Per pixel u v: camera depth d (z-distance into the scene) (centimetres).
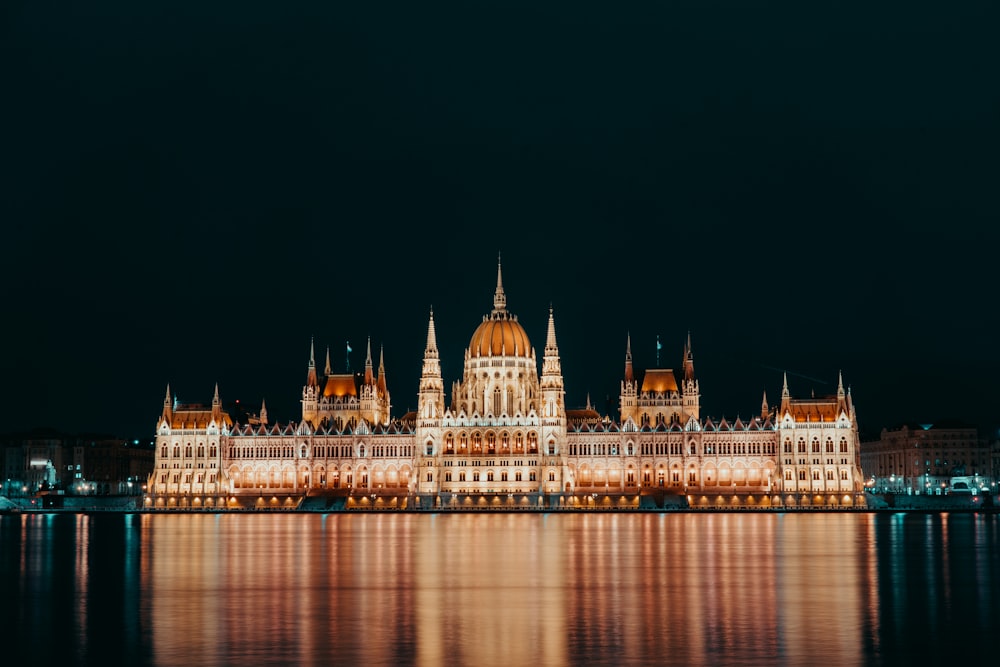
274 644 9738
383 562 16675
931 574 14625
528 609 11575
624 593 12788
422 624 10675
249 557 17650
